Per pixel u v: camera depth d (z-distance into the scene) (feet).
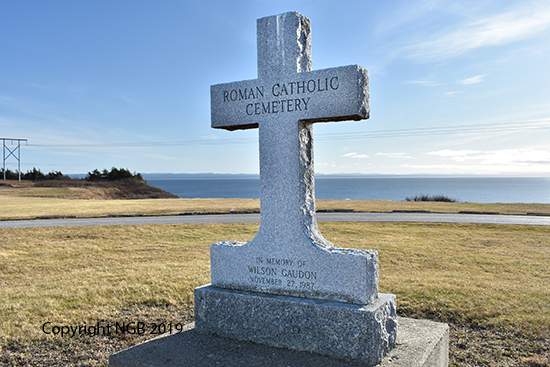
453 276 29.22
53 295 22.82
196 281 25.94
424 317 19.17
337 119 14.17
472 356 15.11
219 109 15.88
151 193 233.96
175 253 41.24
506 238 52.65
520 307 20.15
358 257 12.78
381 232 59.21
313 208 15.01
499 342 16.17
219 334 14.62
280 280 14.25
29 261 36.42
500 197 362.74
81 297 22.33
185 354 12.93
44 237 54.39
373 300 13.11
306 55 14.90
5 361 14.29
